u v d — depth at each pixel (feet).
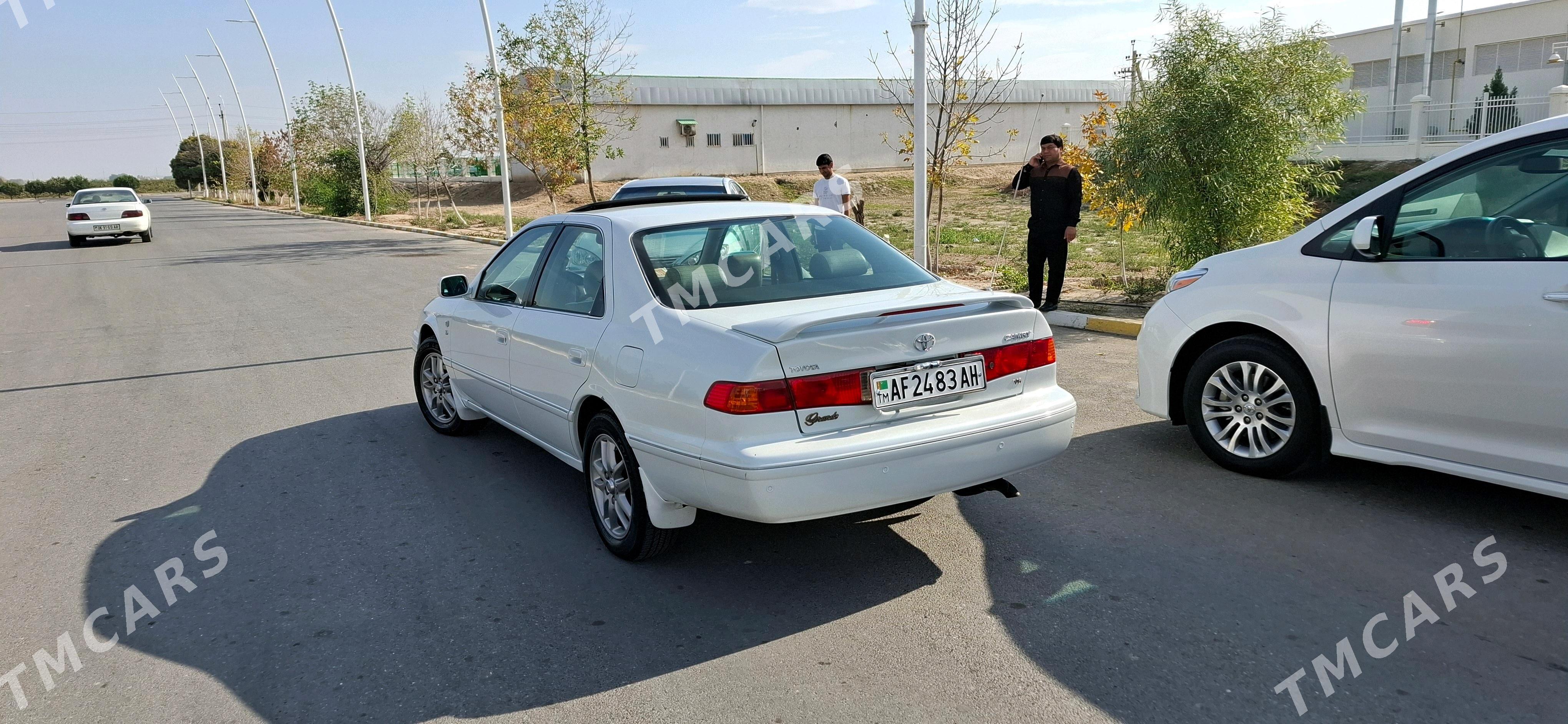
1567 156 12.39
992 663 10.41
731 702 9.82
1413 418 13.51
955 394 12.00
